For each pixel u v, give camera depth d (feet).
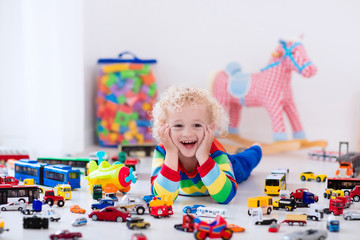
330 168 8.89
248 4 12.39
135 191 6.64
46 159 8.02
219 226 4.39
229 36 12.53
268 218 5.27
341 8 11.93
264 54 12.38
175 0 12.65
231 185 5.88
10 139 10.50
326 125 12.16
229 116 11.53
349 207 5.77
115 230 4.73
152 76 11.91
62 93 9.49
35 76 8.89
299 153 10.98
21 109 10.43
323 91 12.12
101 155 6.78
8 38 10.32
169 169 5.64
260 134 12.41
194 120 5.59
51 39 9.05
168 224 4.96
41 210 5.30
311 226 4.95
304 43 12.13
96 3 12.38
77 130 10.12
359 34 11.89
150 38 12.79
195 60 12.70
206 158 5.66
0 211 5.41
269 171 8.46
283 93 10.57
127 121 11.68
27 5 8.79
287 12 12.19
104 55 12.89
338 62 12.02
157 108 5.81
